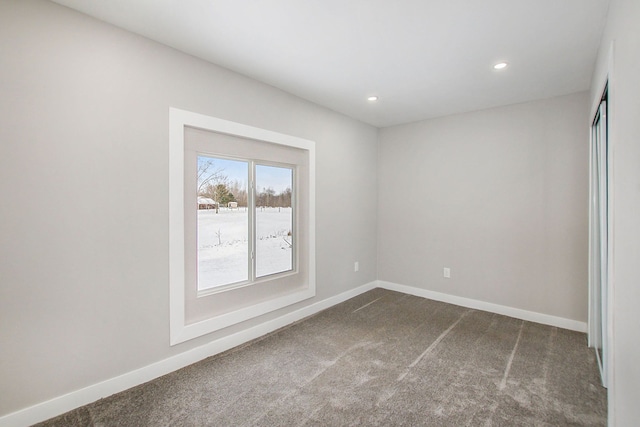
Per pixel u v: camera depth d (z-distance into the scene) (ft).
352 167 13.65
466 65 8.42
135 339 7.08
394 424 5.86
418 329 10.31
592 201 8.79
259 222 10.12
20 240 5.62
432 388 6.98
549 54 7.73
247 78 9.26
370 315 11.62
